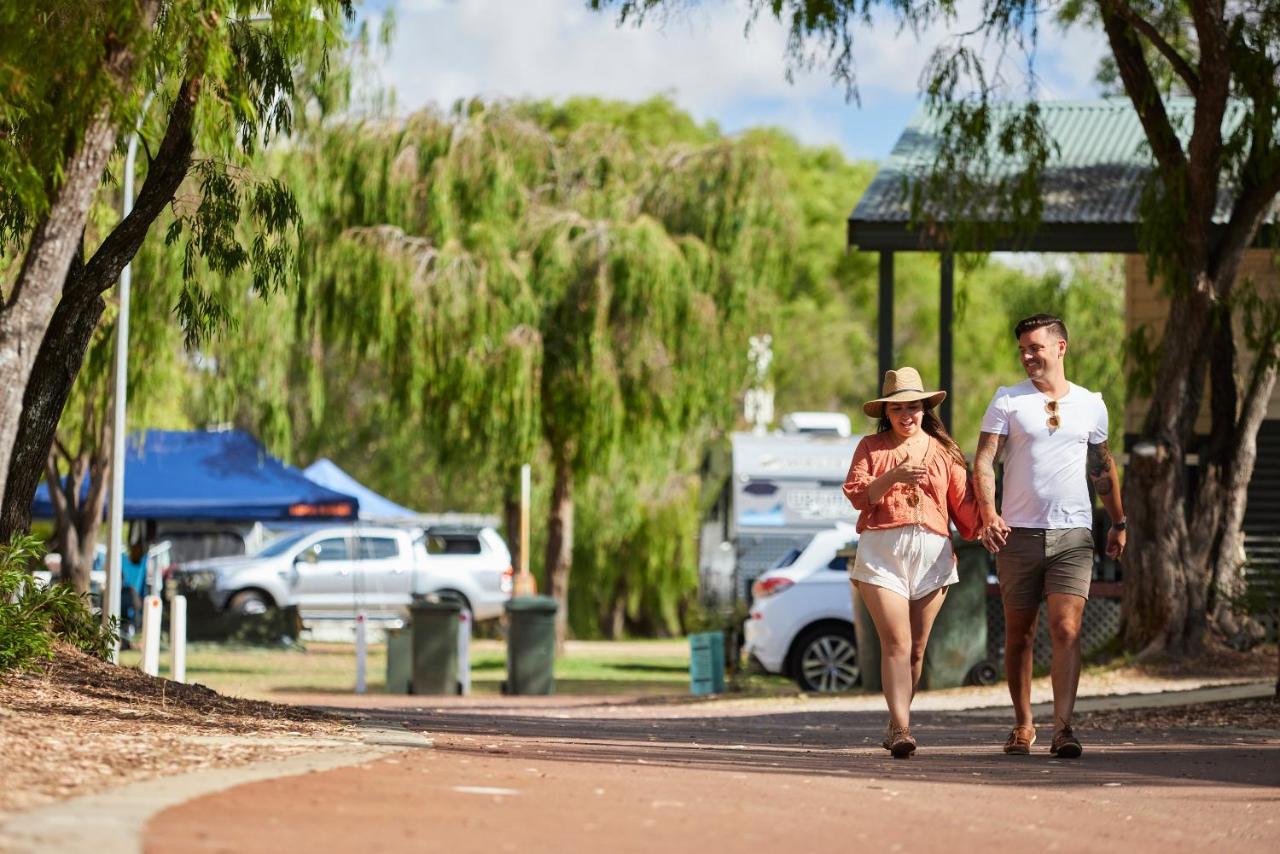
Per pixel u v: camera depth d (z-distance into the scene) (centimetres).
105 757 992
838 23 2572
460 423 4353
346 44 1655
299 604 5247
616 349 4469
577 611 6488
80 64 1257
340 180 4425
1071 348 6366
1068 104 4203
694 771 1188
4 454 1237
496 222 4494
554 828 827
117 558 3041
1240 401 3278
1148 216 2908
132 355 3584
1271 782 1193
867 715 2253
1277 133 2838
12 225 1739
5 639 1491
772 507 4362
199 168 1795
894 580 1369
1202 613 2873
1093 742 1584
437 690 3328
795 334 7556
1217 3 2781
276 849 694
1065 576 1387
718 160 4722
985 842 866
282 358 4331
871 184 3559
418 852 718
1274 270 3419
